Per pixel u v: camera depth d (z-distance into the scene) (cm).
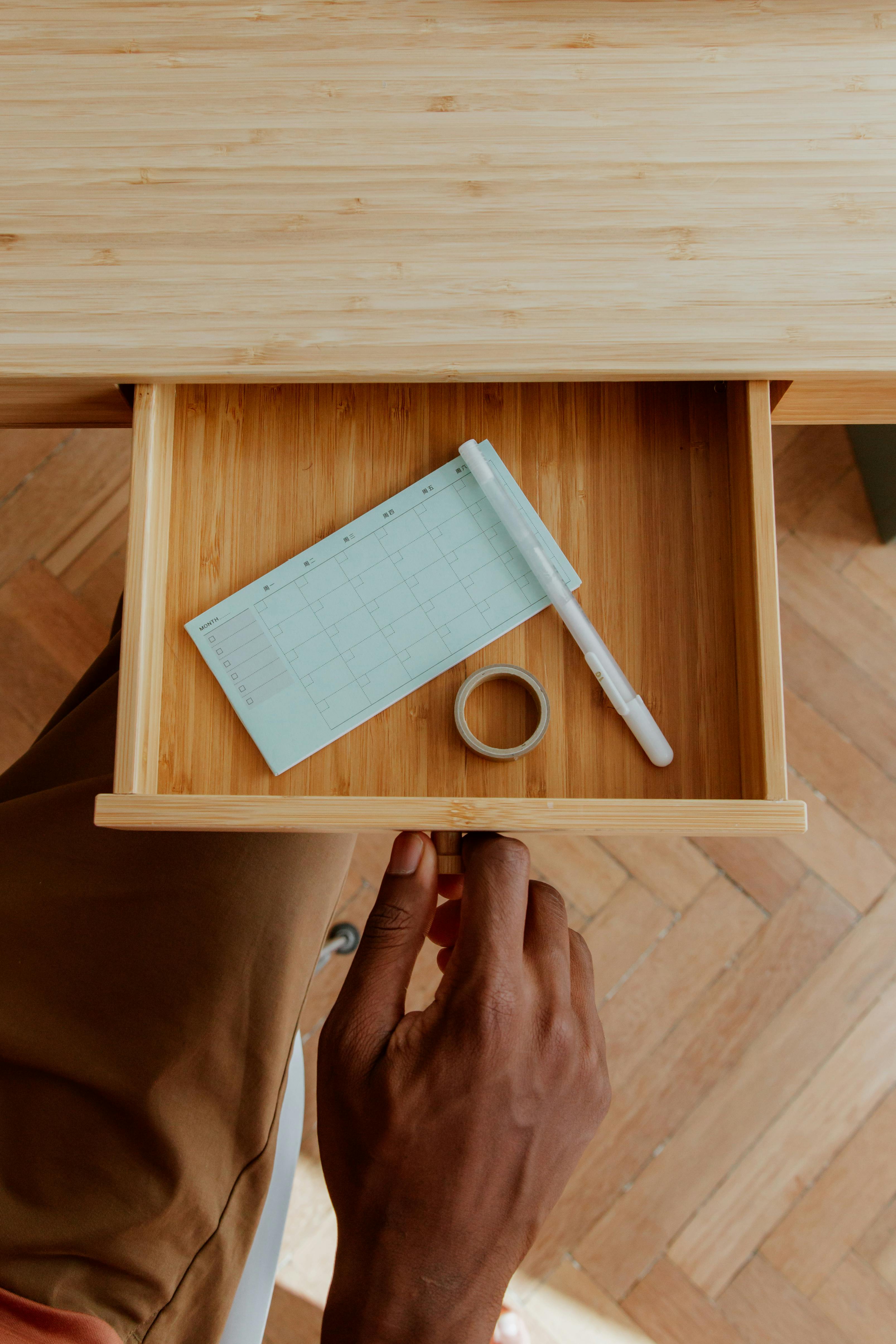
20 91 57
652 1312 116
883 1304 115
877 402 61
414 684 60
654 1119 120
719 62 57
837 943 122
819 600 127
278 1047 74
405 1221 45
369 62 57
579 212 56
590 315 55
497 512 60
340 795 59
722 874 124
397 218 56
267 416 62
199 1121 72
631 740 60
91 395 59
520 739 60
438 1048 47
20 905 74
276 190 56
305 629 60
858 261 55
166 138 57
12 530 130
